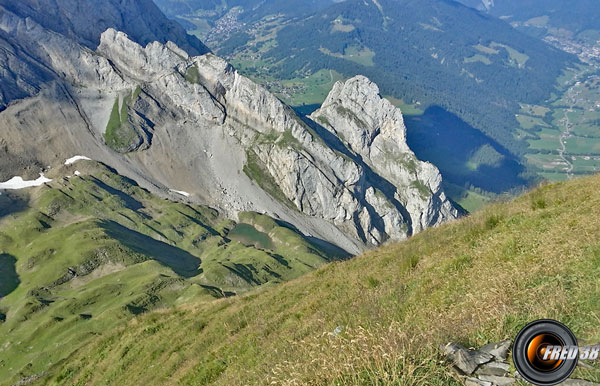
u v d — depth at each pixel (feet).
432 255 71.00
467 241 71.20
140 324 134.92
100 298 493.77
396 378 30.19
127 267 599.16
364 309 55.57
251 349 67.05
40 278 560.20
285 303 85.46
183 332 104.17
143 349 109.40
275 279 628.69
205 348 85.30
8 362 384.68
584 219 57.31
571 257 46.42
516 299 40.60
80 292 523.29
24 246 650.84
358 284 73.41
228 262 630.33
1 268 590.14
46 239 650.84
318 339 51.16
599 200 64.39
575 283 40.14
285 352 54.03
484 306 41.14
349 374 33.99
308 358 43.42
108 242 638.53
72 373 126.72
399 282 62.80
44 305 483.92
